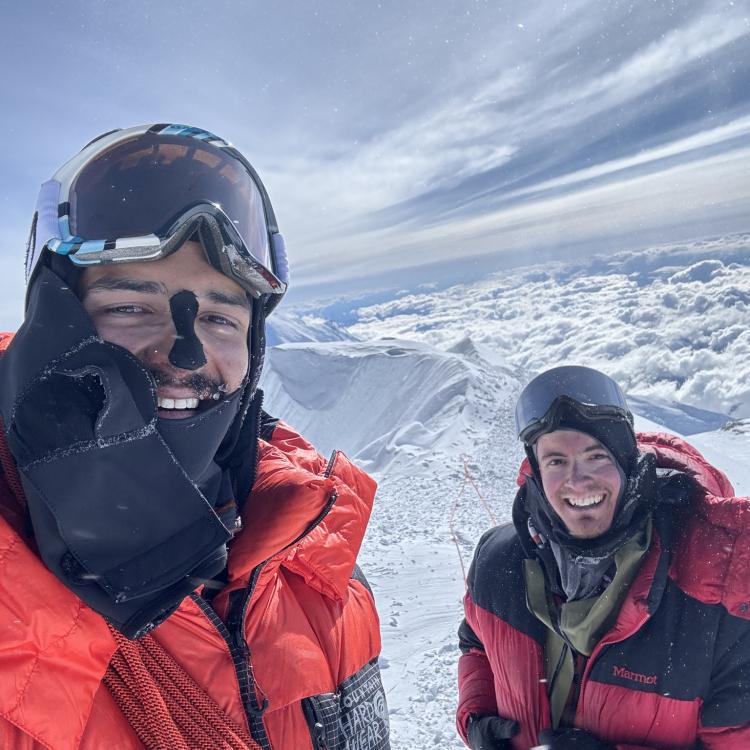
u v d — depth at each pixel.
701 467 1.07
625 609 0.98
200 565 0.45
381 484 8.07
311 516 0.59
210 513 0.45
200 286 0.50
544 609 1.08
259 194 0.62
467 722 1.23
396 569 4.01
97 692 0.46
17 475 0.45
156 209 0.49
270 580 0.61
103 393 0.44
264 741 0.52
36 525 0.42
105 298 0.48
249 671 0.53
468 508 6.04
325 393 33.16
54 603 0.42
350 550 0.70
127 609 0.42
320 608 0.65
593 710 1.02
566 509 1.00
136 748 0.45
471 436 10.54
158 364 0.48
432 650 2.77
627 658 0.99
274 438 0.80
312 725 0.57
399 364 30.78
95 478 0.41
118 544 0.42
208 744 0.48
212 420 0.50
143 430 0.43
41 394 0.42
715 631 0.95
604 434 0.99
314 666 0.58
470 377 16.11
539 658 1.10
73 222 0.48
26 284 0.51
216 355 0.51
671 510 1.02
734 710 0.94
